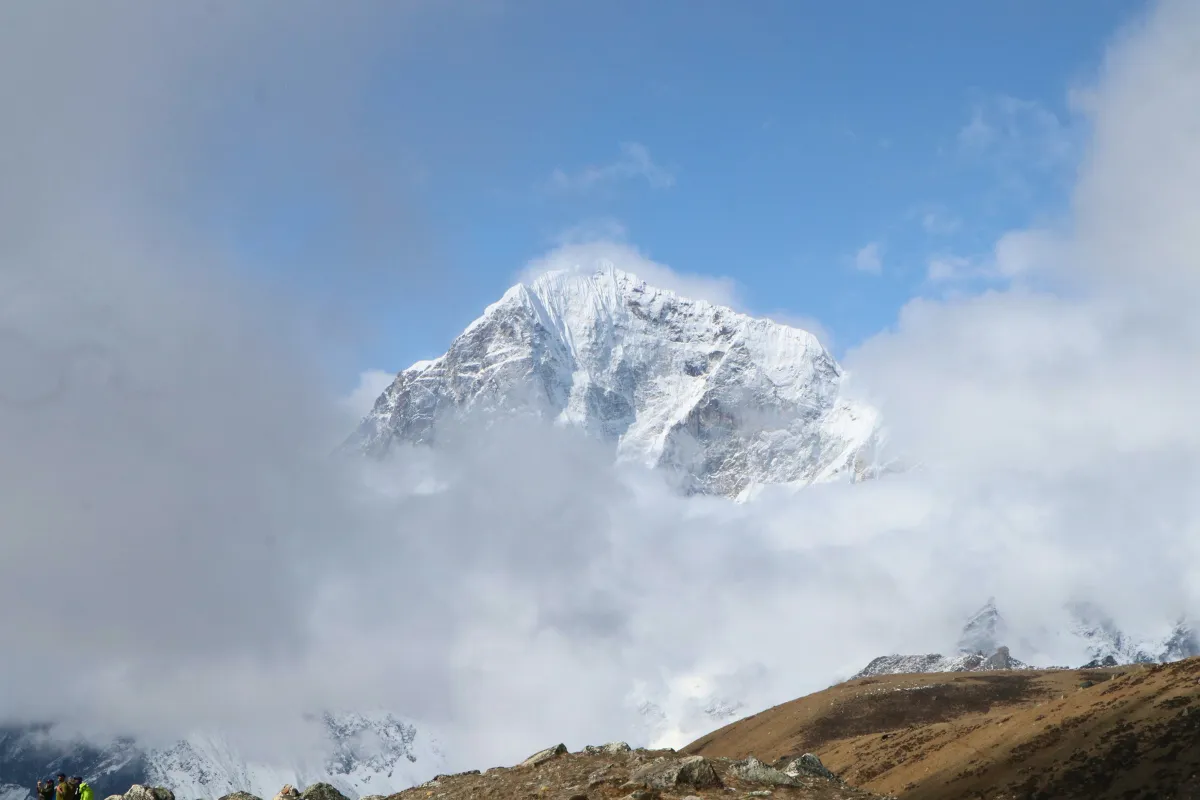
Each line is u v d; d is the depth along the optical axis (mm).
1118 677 128125
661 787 38375
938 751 136750
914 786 124625
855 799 39094
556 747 46375
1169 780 94125
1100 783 100188
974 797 110375
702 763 39594
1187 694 106938
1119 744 104250
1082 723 114438
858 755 167375
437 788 43219
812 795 38969
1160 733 101875
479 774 45156
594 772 41000
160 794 45438
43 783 45438
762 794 38000
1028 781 106812
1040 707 133000
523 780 41500
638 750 45344
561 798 37344
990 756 118875
